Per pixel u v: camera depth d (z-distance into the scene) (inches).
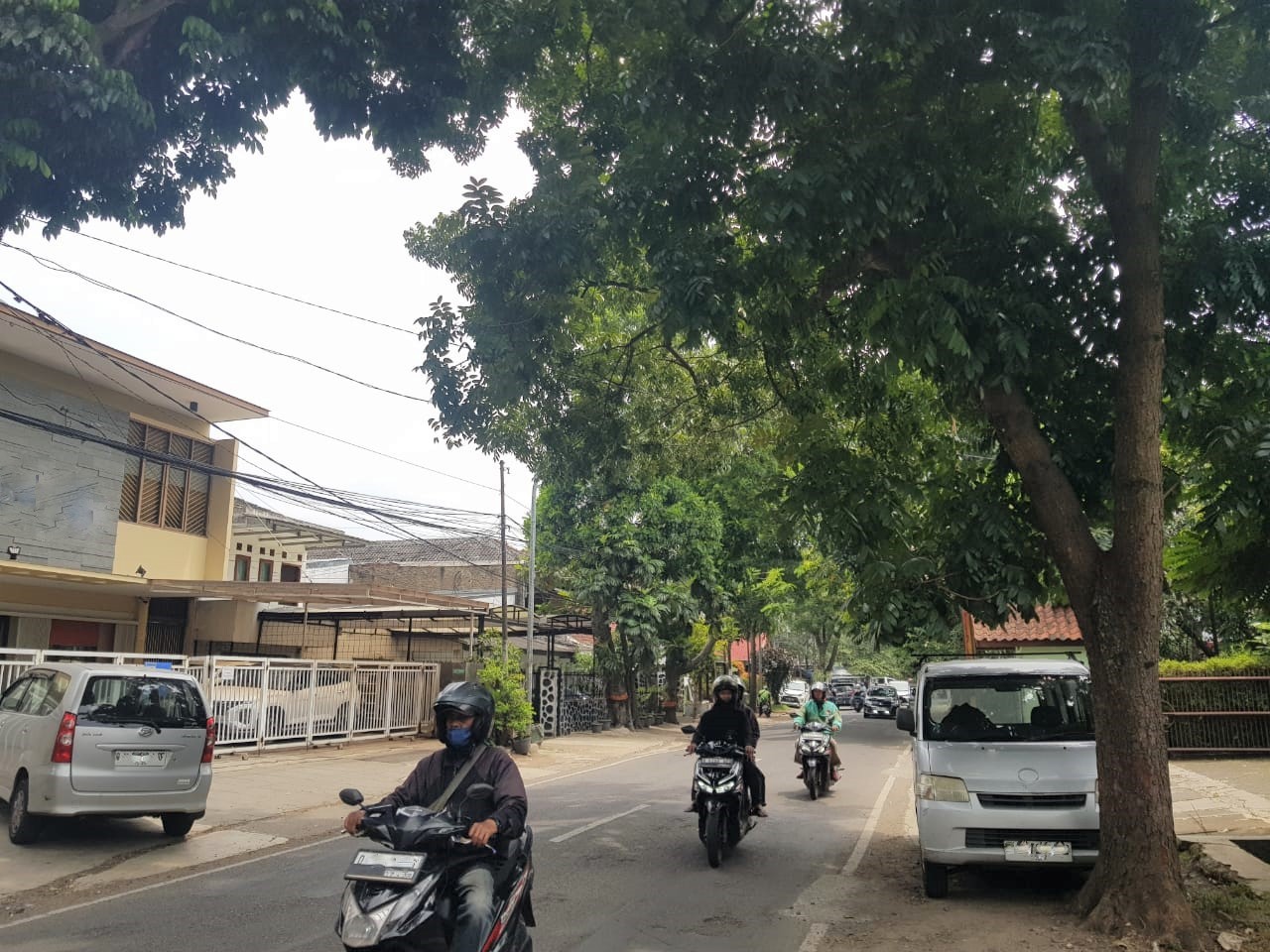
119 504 763.4
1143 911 253.6
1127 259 282.0
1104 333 321.4
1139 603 269.0
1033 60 266.5
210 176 323.6
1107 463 326.0
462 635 1060.5
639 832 425.1
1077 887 319.0
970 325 288.4
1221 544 358.6
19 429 679.1
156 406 802.2
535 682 1050.1
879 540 358.3
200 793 386.6
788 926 270.7
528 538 1076.5
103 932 259.3
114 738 365.1
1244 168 324.5
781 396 445.1
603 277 402.9
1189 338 319.3
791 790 585.3
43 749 361.4
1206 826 408.2
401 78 333.7
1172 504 339.0
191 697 394.3
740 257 331.0
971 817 295.7
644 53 334.3
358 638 1055.6
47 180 294.0
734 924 272.4
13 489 673.0
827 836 421.7
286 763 636.1
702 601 1189.7
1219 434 312.0
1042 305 312.3
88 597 741.3
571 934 259.9
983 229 327.9
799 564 1253.1
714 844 346.3
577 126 384.5
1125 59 272.1
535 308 366.0
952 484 376.5
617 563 1087.6
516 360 359.9
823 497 362.9
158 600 827.4
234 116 315.3
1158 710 266.7
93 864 344.2
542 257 349.1
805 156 307.1
